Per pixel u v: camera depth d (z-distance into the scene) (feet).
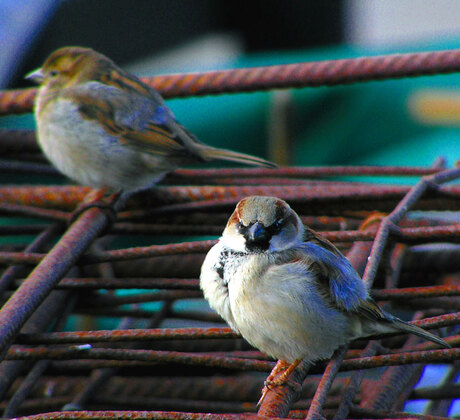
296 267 20.08
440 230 22.57
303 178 32.12
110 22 58.34
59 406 24.58
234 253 20.79
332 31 68.39
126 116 31.60
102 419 15.57
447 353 18.43
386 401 20.38
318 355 20.72
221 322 28.84
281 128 45.19
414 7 79.05
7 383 20.01
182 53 63.16
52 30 56.49
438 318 20.08
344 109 48.70
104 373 24.79
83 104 31.65
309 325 19.95
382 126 49.03
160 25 61.46
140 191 28.48
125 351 19.40
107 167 31.99
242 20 65.10
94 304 27.02
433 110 47.11
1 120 47.11
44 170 35.32
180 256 27.86
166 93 32.40
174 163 31.78
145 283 22.03
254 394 24.64
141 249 22.80
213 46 64.34
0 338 17.94
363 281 20.79
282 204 21.56
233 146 47.47
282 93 44.93
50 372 26.45
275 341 20.40
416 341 24.66
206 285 20.97
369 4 79.00
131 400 24.45
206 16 63.36
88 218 25.57
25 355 19.47
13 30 55.31
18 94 33.47
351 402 18.67
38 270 20.89
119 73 32.99
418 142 49.39
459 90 47.47
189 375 27.94
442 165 33.22
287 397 19.35
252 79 30.78
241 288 20.13
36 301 19.65
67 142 32.01
